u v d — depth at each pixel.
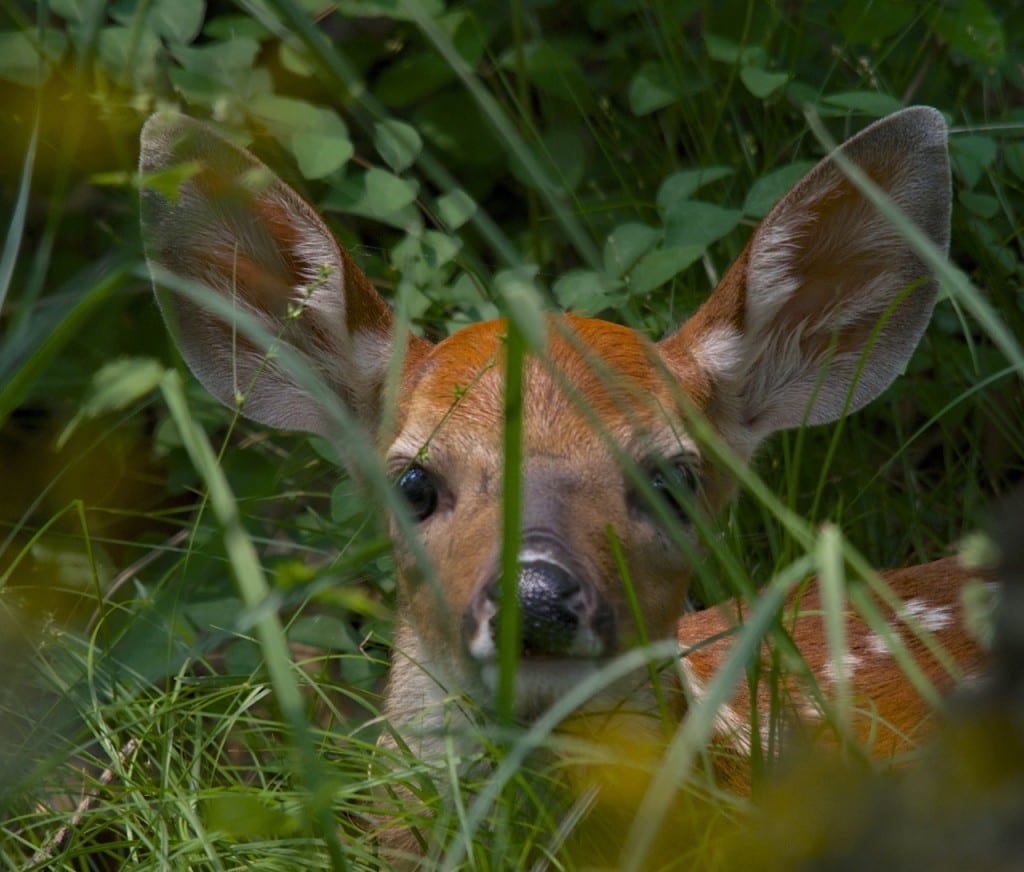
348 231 10.81
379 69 11.91
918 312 8.48
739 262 8.29
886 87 10.98
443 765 6.93
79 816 7.16
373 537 8.43
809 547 5.69
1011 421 10.34
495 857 5.93
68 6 9.70
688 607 9.37
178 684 7.27
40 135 9.60
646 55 11.55
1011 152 10.30
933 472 10.66
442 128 11.03
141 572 9.93
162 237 8.21
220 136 7.96
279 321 8.57
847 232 8.38
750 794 6.87
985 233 10.37
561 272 11.16
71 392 10.20
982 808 4.03
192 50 9.86
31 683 7.74
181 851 6.39
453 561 6.99
